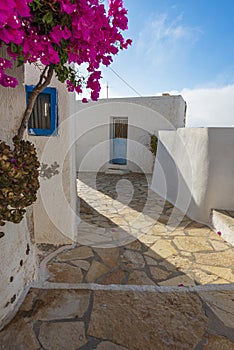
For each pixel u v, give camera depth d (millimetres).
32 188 1416
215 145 4539
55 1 1101
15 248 1796
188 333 1615
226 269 3051
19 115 1766
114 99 11164
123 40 1646
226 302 1963
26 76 3006
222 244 3797
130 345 1504
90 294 1986
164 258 3336
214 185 4578
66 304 1849
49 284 2127
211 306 1901
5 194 1177
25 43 1163
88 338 1545
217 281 2775
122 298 1958
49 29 1218
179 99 10312
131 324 1675
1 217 1216
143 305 1878
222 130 4480
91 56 1446
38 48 1186
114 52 1642
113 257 3336
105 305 1858
